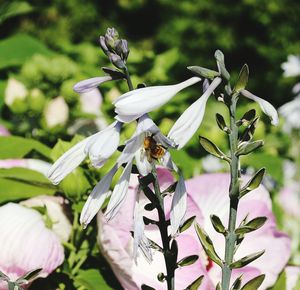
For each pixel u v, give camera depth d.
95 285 0.55
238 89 0.40
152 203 0.41
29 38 0.99
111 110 0.79
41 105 0.77
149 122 0.39
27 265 0.52
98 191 0.40
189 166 0.74
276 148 0.91
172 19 4.67
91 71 0.89
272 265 0.57
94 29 4.68
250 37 4.59
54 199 0.58
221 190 0.57
